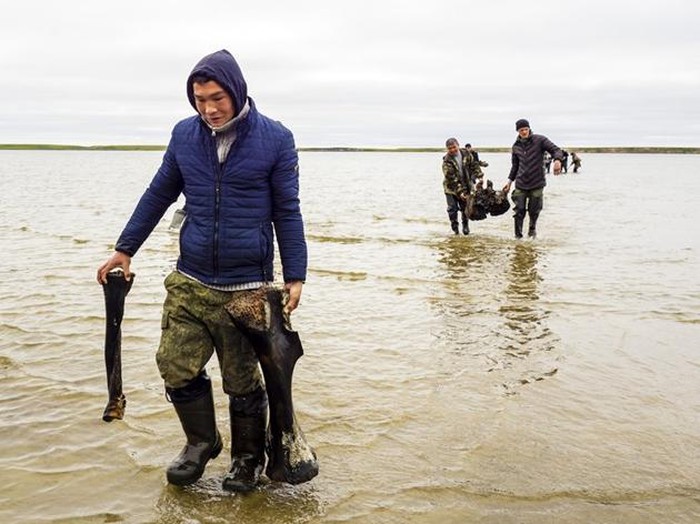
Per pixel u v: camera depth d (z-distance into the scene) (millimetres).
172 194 3309
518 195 12070
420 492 3275
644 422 4062
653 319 6348
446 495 3250
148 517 3068
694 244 11484
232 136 3057
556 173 11773
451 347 5566
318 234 13016
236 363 3236
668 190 29016
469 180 12672
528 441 3816
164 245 11383
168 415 4188
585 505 3154
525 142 11883
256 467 3371
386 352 5445
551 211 18188
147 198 3277
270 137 3100
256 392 3354
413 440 3846
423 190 30156
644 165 88188
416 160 137375
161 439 3855
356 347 5578
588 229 13852
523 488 3307
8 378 4848
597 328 6066
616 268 9070
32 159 118062
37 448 3748
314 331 6039
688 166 82625
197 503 3184
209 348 3238
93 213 17406
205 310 3160
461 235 12898
